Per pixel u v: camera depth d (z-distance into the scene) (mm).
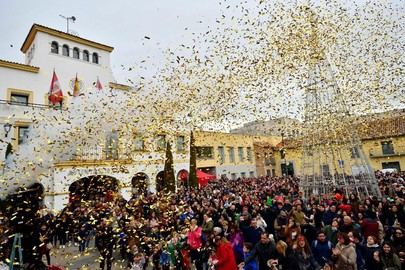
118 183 15688
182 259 7832
